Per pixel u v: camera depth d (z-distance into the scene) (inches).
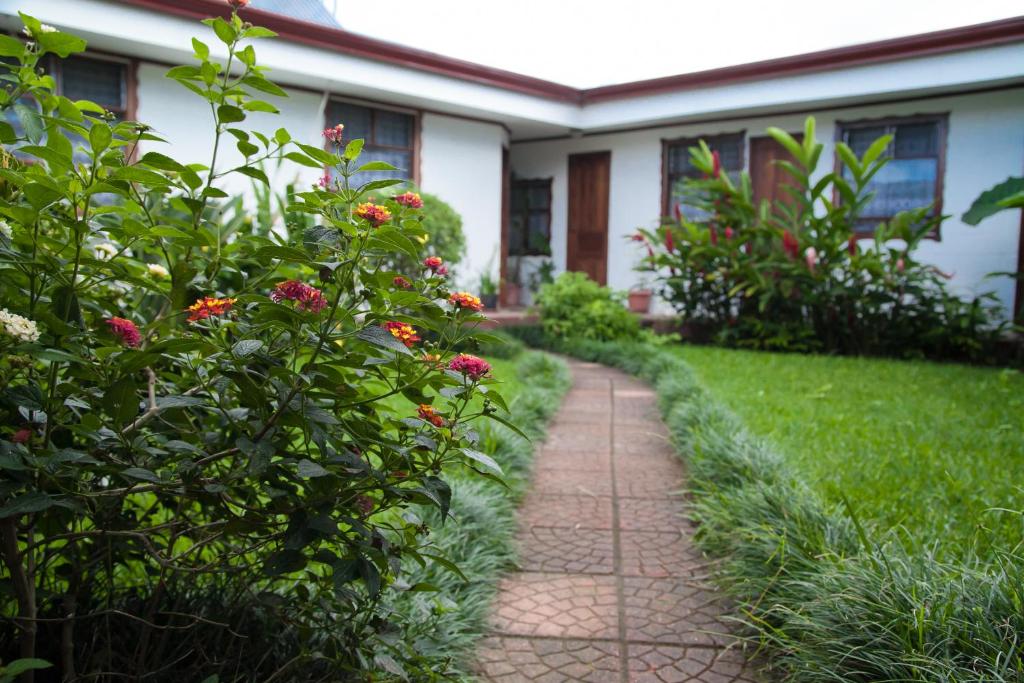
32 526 58.0
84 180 53.2
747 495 114.5
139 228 56.8
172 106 307.1
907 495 126.4
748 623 85.0
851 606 76.5
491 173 427.5
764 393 229.9
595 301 375.9
